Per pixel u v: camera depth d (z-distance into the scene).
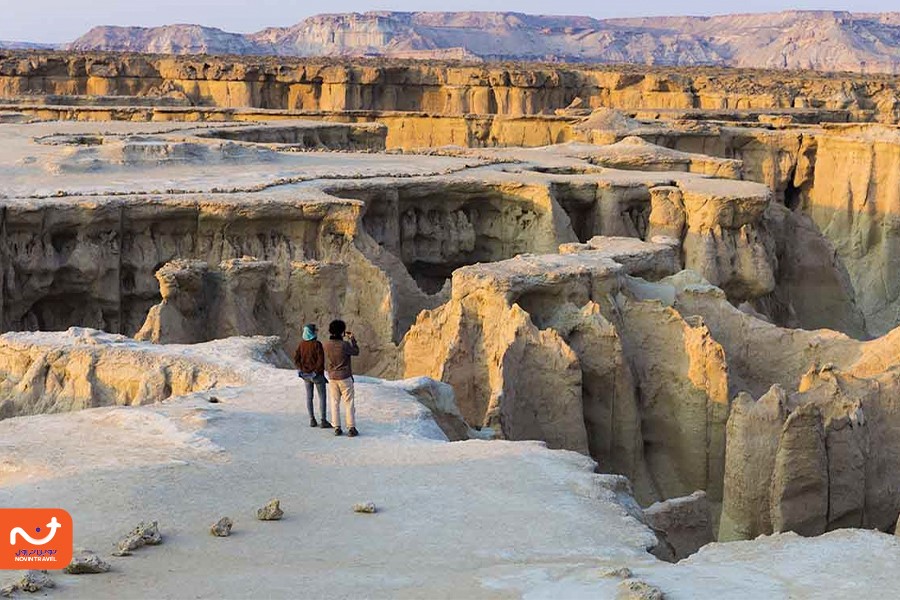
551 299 31.78
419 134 87.75
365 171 49.62
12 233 38.53
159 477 16.88
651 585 12.30
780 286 52.47
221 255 40.84
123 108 82.62
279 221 41.31
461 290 31.47
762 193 48.94
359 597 12.53
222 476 17.00
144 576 13.23
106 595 12.59
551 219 47.53
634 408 30.25
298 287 39.03
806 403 24.66
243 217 40.69
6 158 49.00
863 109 115.69
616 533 14.91
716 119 92.00
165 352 24.91
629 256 37.03
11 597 12.39
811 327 52.09
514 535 14.76
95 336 26.02
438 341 31.77
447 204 48.44
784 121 82.50
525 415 29.30
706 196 48.25
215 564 13.73
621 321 31.45
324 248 41.31
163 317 34.88
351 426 19.02
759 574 12.86
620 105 116.94
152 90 114.44
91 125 69.62
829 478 24.64
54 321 39.84
